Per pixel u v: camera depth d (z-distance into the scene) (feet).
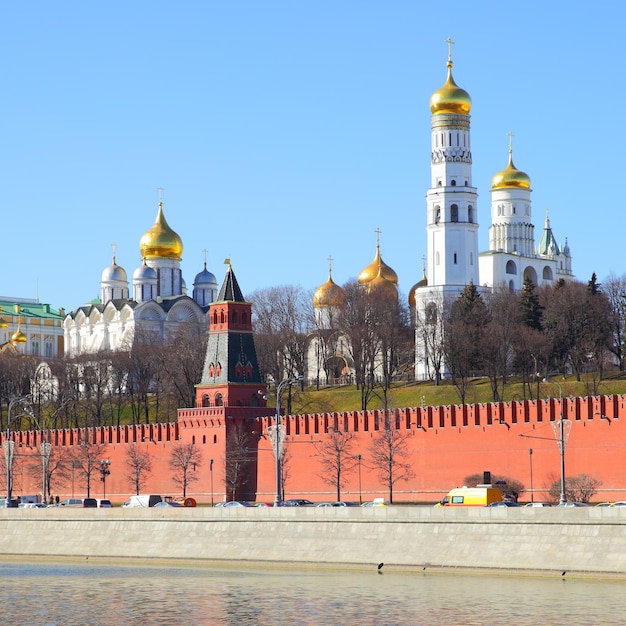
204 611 370.73
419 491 578.25
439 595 376.48
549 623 335.67
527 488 543.80
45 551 503.61
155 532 481.05
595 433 525.34
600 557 387.75
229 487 639.35
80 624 360.28
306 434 622.13
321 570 435.53
